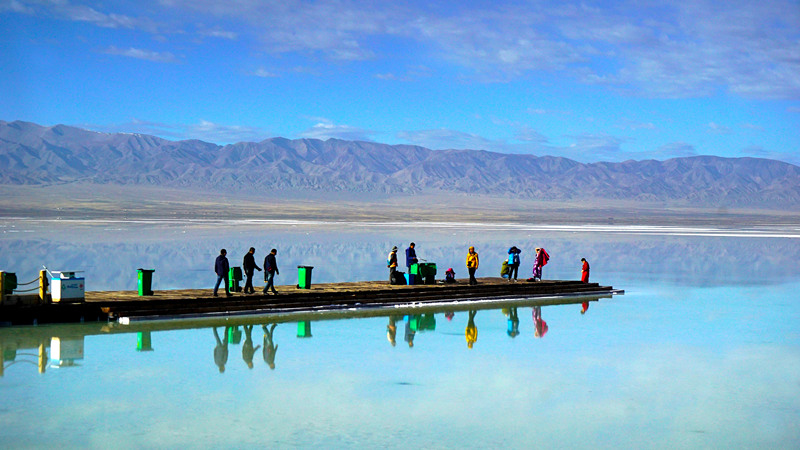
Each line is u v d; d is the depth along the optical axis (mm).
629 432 10984
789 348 17234
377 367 14812
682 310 23797
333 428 10914
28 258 40062
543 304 25391
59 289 19781
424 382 13664
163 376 13797
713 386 13656
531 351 16641
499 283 28359
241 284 28859
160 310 20578
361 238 66438
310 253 48000
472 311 23344
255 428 10836
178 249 48844
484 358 15836
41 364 14695
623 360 15789
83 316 19906
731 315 22625
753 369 15047
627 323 20891
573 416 11727
